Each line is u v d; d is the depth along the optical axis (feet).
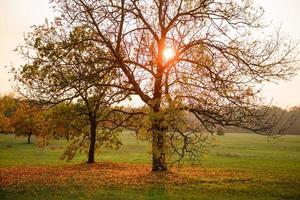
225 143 331.77
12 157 170.30
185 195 63.00
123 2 78.02
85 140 126.00
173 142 74.84
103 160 162.40
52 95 78.89
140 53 86.43
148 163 141.69
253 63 79.36
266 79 77.61
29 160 157.69
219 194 64.75
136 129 90.68
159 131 74.84
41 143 122.93
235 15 80.89
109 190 67.36
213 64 79.46
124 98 89.76
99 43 84.69
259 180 83.61
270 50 78.84
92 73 80.69
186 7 87.56
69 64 78.89
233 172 102.12
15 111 281.74
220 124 78.79
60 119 111.55
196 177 85.56
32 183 75.61
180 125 73.51
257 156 181.88
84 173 95.61
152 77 87.66
